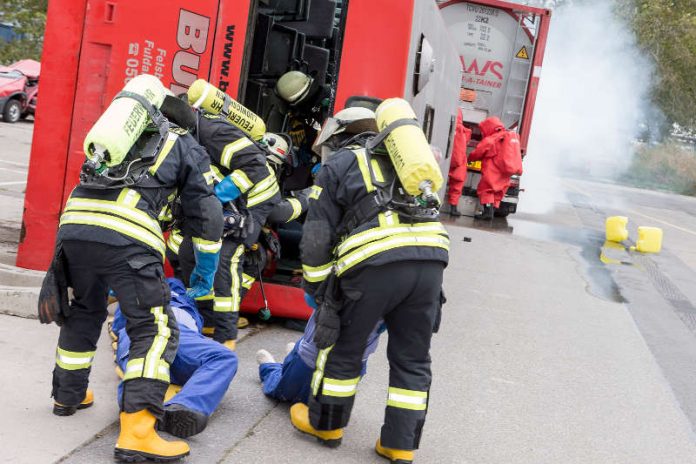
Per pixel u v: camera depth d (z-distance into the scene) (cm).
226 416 448
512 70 1678
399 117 390
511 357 664
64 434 387
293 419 440
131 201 368
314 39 825
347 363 410
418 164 374
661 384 643
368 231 386
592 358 695
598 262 1234
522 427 506
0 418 395
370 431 462
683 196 3647
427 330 403
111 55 614
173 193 392
